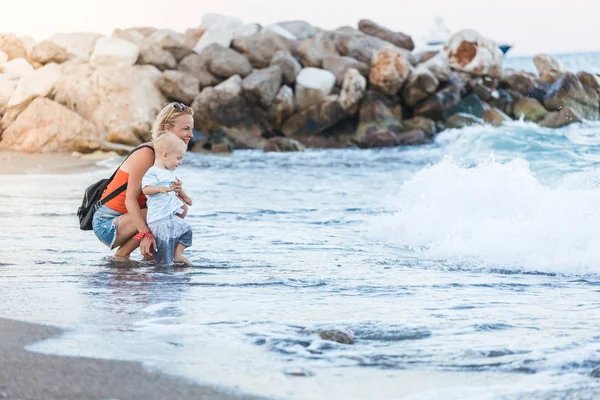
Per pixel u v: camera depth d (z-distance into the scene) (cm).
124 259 934
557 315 660
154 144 920
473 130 3362
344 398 446
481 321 635
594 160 1822
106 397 434
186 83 3309
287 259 954
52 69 3259
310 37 4203
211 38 3750
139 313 650
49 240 1066
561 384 472
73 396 435
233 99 3297
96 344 545
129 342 554
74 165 2386
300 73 3491
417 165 2505
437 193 1170
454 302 712
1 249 990
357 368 505
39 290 741
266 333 586
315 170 2375
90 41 3547
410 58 3778
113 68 3105
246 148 3209
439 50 3941
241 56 3556
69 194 1636
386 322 629
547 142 2223
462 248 969
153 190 904
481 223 1041
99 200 944
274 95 3359
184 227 920
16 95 2909
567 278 838
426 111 3497
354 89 3394
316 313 661
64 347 534
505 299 728
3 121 2898
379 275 851
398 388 466
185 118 935
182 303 694
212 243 1080
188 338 570
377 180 2072
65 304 679
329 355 534
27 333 572
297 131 3388
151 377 473
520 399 446
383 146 3262
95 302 690
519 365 513
